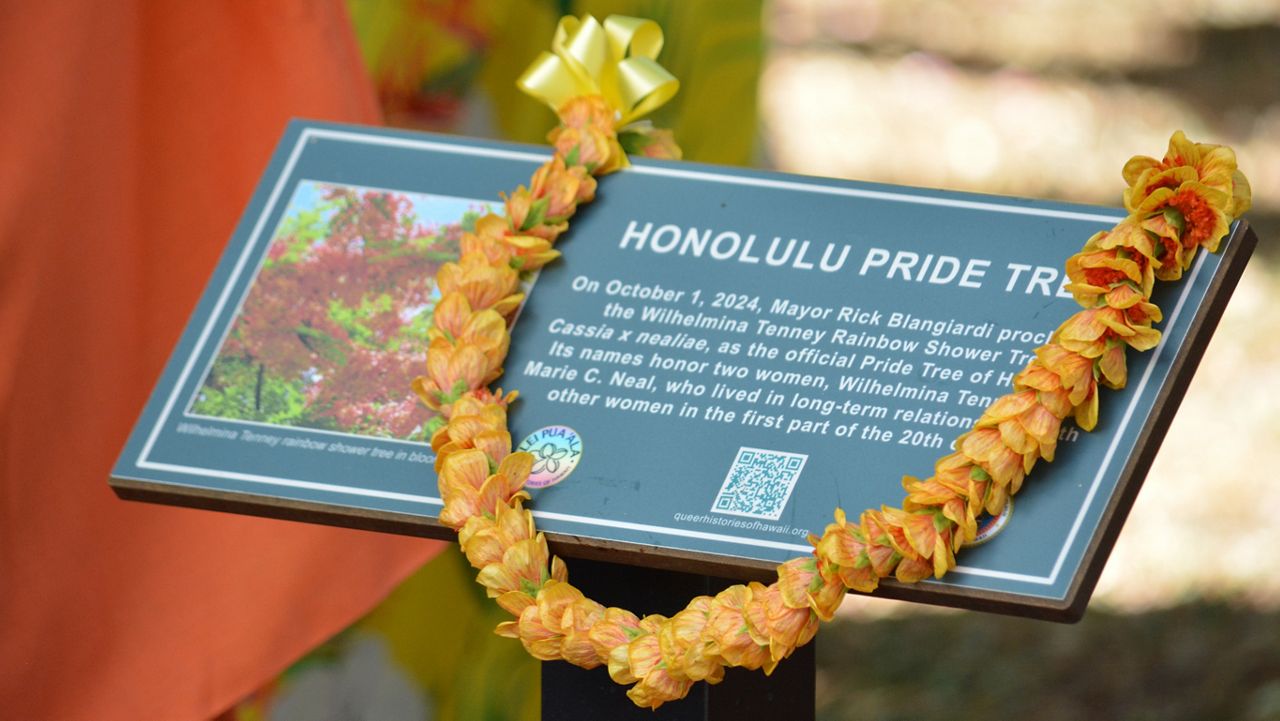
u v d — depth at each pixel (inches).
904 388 66.2
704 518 65.6
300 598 83.2
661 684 65.3
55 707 80.9
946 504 63.1
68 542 80.6
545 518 66.6
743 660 64.6
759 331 68.2
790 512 65.2
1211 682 123.0
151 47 82.6
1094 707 121.3
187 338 71.6
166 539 82.7
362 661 92.1
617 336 69.1
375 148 74.4
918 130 265.9
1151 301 65.4
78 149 79.5
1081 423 64.2
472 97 92.5
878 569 63.7
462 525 66.6
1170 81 289.6
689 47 97.3
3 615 79.4
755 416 66.8
